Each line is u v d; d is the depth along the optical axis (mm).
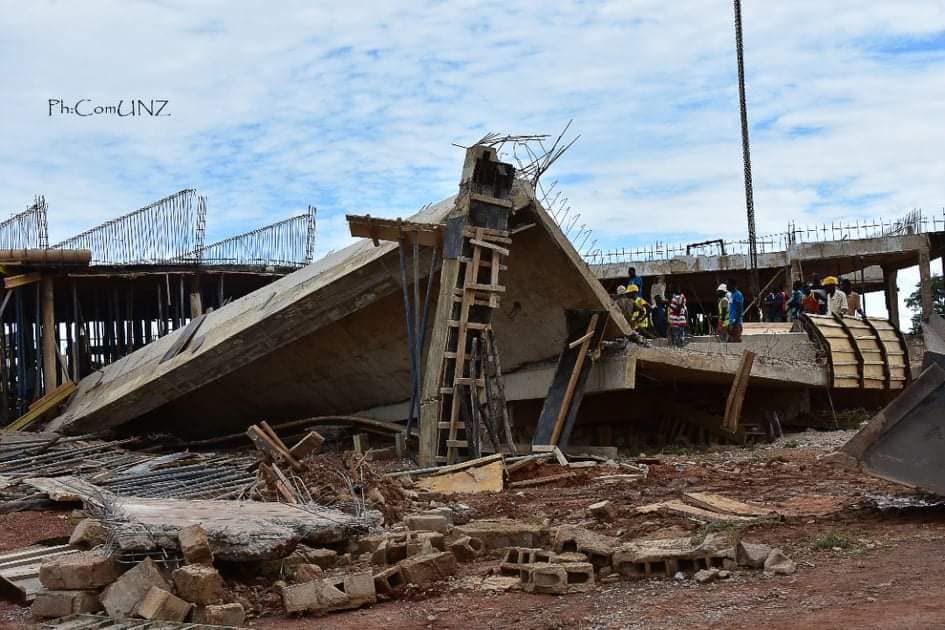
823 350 22703
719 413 23625
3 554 10234
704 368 21203
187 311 38938
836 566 7840
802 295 25141
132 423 27469
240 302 26484
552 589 7703
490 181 19172
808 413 24453
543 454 18109
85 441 24250
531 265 20562
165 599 7266
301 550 9203
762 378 21828
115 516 8914
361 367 24047
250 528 8648
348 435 25391
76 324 32844
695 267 34094
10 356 35844
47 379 30922
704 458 19000
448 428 18344
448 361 18562
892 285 36281
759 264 33594
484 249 19078
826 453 18234
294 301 21188
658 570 8031
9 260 29844
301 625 7270
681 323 22875
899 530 9250
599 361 21297
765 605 6730
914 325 39281
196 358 22875
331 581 7930
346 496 12305
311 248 34344
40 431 28734
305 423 26141
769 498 12117
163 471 17203
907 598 6527
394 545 9039
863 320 23844
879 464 10156
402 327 22453
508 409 22938
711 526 9797
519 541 9695
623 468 17000
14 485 16516
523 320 21859
